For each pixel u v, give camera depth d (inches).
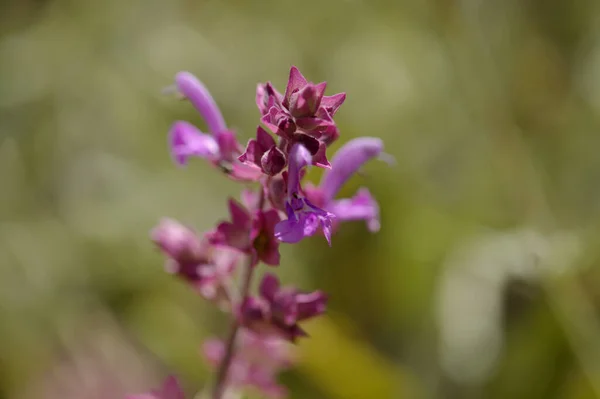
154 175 19.2
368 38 20.3
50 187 19.3
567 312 15.8
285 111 12.1
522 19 18.6
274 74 20.4
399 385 15.8
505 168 17.6
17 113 19.9
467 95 18.3
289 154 12.2
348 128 18.5
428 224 17.3
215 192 18.9
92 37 21.3
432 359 16.1
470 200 17.6
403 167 17.9
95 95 20.6
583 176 17.7
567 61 18.9
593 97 18.6
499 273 16.1
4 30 21.4
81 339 17.4
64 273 17.8
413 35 19.6
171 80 20.3
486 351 15.8
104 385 17.1
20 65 20.5
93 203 18.8
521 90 18.4
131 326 17.4
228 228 12.7
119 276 17.8
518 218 17.3
